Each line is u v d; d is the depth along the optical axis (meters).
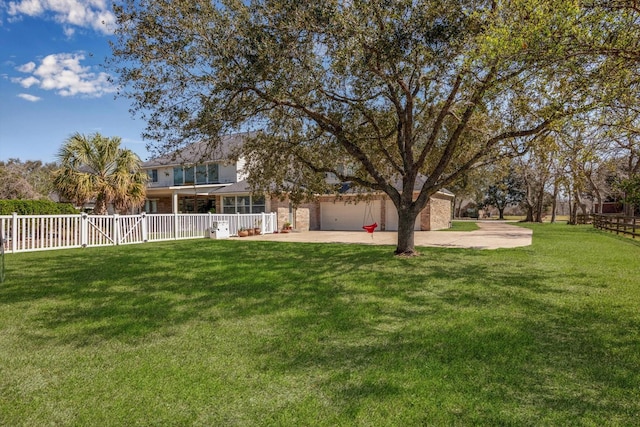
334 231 23.14
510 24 5.31
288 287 6.81
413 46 6.96
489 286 6.81
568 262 9.36
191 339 4.32
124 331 4.58
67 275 7.91
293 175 11.97
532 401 2.92
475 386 3.15
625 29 4.50
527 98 7.50
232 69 7.12
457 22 6.94
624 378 3.30
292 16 6.74
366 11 6.74
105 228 14.08
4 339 4.35
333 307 5.54
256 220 20.19
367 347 4.03
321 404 2.89
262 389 3.14
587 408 2.83
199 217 17.73
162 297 6.15
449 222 26.77
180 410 2.84
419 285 6.92
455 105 9.80
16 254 11.23
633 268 8.50
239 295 6.27
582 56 5.00
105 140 18.56
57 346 4.14
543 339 4.22
